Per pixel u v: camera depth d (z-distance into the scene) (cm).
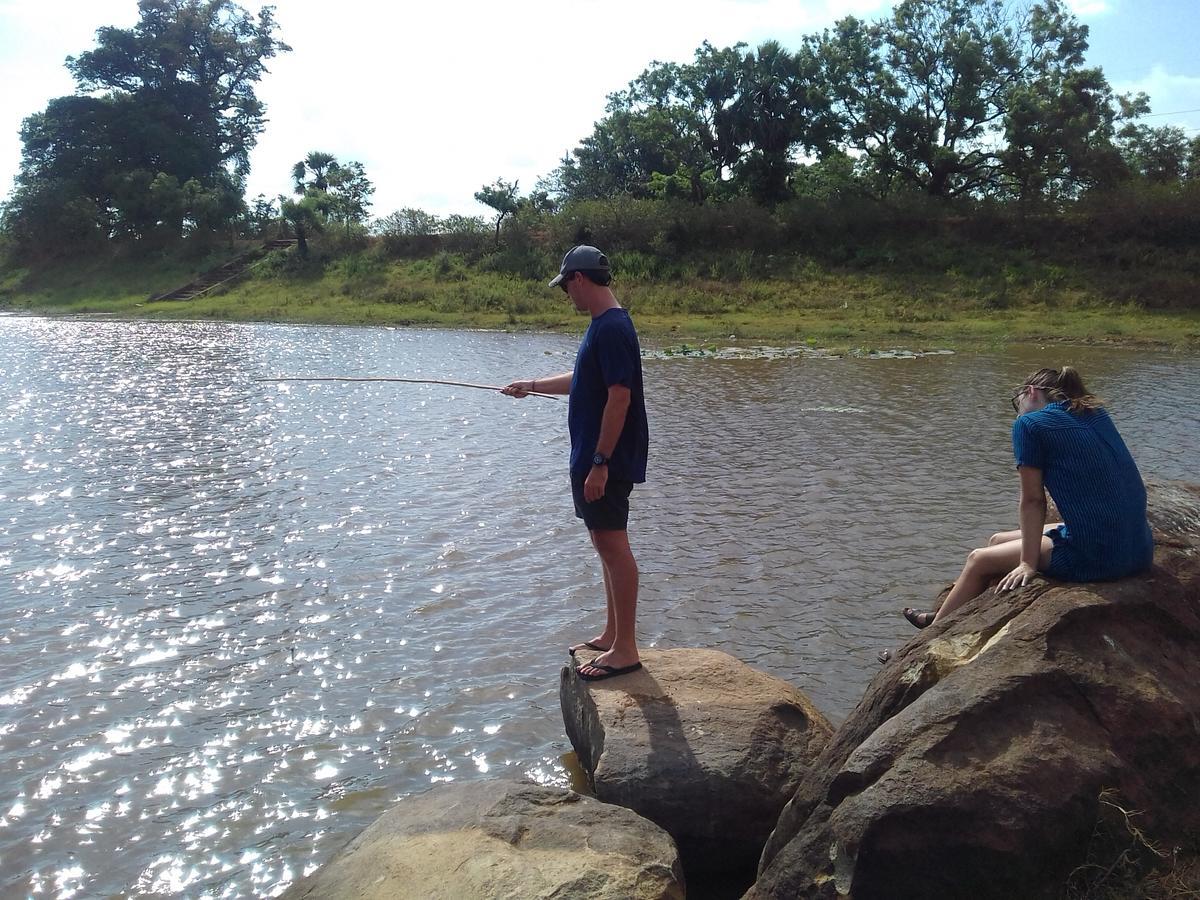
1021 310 3675
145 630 740
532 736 584
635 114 5822
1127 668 384
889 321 3531
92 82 6675
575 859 389
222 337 3400
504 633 739
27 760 556
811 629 749
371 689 646
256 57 7012
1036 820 348
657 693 518
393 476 1239
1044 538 438
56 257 6253
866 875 356
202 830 493
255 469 1279
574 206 5091
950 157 4878
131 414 1717
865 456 1370
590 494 504
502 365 2519
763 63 5206
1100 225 4341
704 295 4028
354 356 2747
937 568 888
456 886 371
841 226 4694
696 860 466
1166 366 2470
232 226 6094
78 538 967
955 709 372
